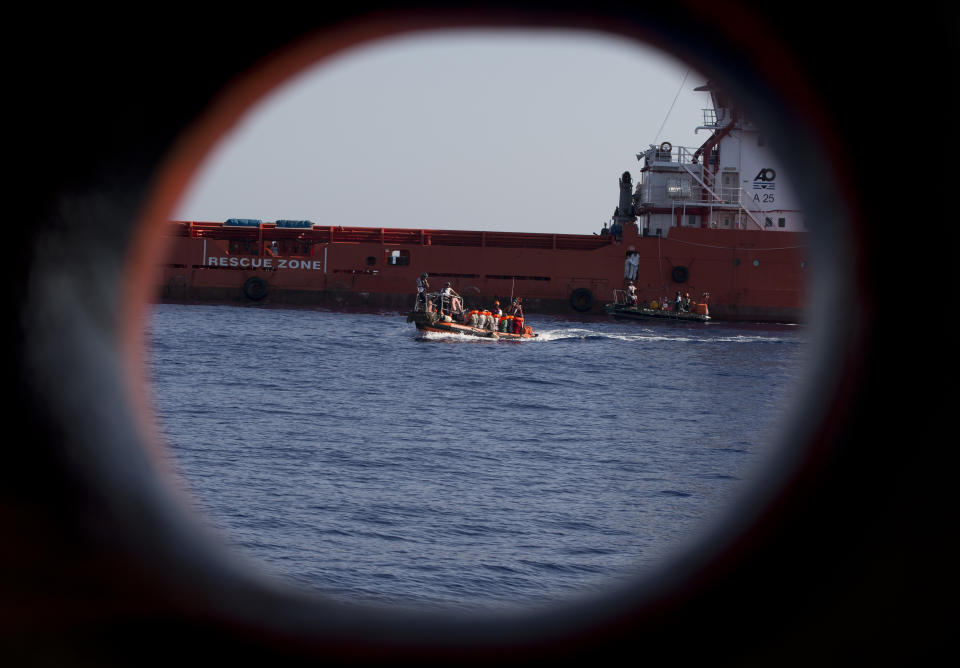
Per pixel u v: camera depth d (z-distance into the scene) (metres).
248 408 98.12
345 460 68.94
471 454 74.62
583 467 69.94
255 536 44.38
